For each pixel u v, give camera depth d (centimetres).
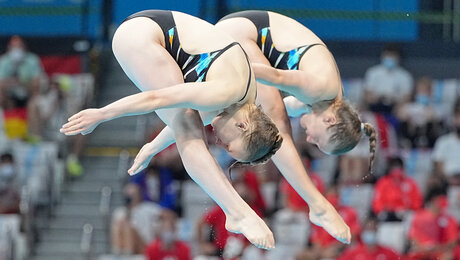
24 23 3250
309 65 1089
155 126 2747
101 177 2781
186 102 942
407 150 2708
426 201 2447
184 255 2317
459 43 3127
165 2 3212
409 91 2873
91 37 3167
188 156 991
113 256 2408
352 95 2938
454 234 2352
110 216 2633
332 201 2356
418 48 3128
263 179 2519
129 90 3095
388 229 2384
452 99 2945
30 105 2800
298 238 2366
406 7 3200
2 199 2480
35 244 2541
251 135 963
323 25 3209
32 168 2658
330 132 1091
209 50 1009
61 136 2819
